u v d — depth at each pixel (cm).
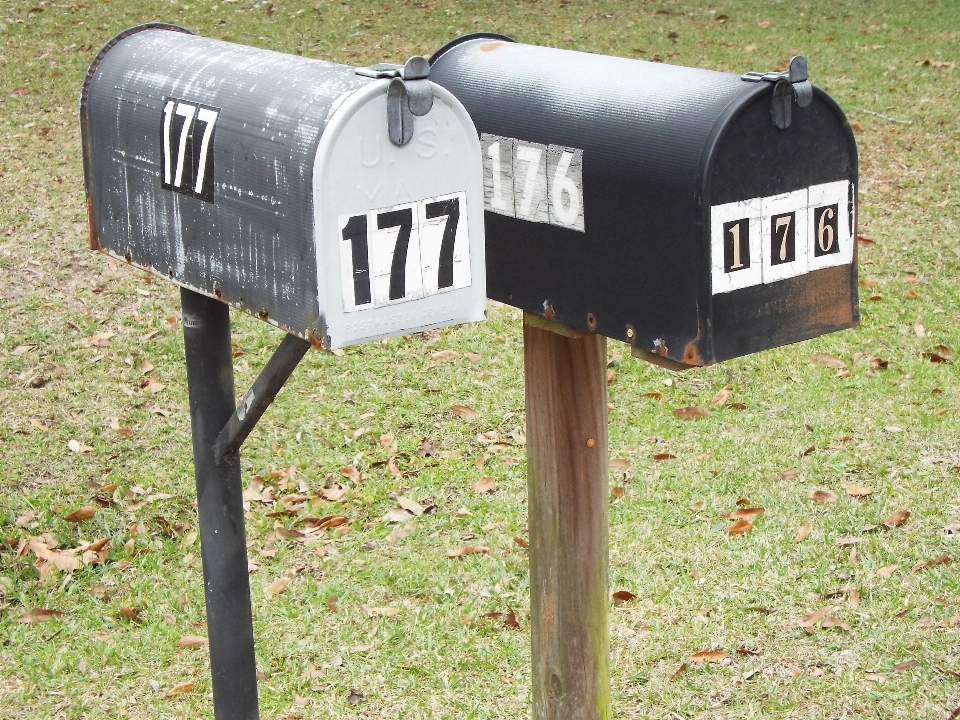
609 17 1081
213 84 227
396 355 569
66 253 634
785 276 222
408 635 395
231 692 285
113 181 258
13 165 742
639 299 229
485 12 1081
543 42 995
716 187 211
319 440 503
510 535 446
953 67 950
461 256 208
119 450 491
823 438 504
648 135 221
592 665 296
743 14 1098
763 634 390
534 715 306
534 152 248
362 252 198
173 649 388
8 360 543
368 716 360
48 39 973
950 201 726
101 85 257
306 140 196
